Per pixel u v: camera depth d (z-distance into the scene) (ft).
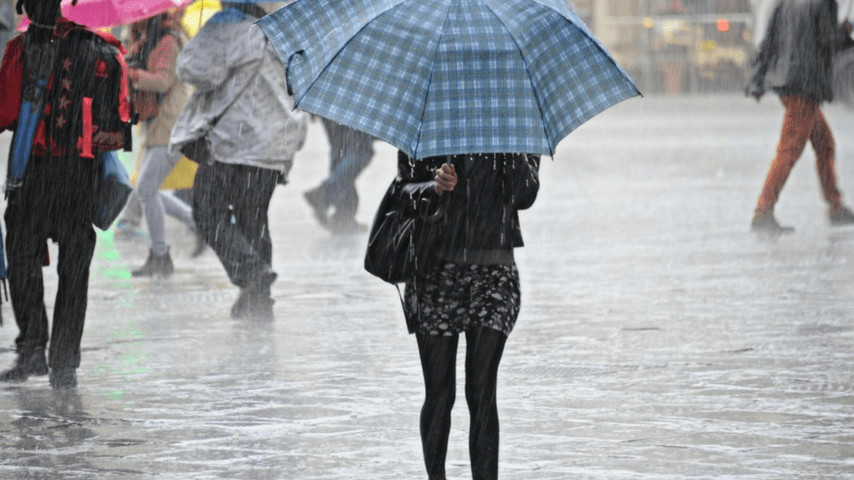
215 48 86.84
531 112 43.24
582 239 120.57
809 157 200.75
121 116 68.74
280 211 152.87
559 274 101.76
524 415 60.95
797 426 58.08
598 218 135.23
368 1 44.16
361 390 66.74
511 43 43.34
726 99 371.97
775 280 96.99
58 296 68.69
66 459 54.70
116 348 78.33
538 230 126.93
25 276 69.26
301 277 104.63
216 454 55.21
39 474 52.47
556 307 88.38
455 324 46.62
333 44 43.57
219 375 70.59
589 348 75.56
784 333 78.38
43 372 70.03
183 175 95.86
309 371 71.26
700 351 74.08
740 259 107.34
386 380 68.95
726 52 398.42
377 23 43.57
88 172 68.80
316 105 42.96
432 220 45.39
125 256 119.96
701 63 399.85
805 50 123.34
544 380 67.92
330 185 133.80
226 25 87.15
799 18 123.95
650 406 62.18
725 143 229.25
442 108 42.96
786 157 123.54
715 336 78.02
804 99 123.85
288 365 72.90
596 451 54.70
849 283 95.09
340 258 115.24
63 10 82.64
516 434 57.62
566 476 51.21
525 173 46.24
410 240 45.78
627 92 44.32
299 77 43.75
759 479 50.44
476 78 43.14
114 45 69.31
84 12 82.84
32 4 67.56
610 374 69.00
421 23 43.47
